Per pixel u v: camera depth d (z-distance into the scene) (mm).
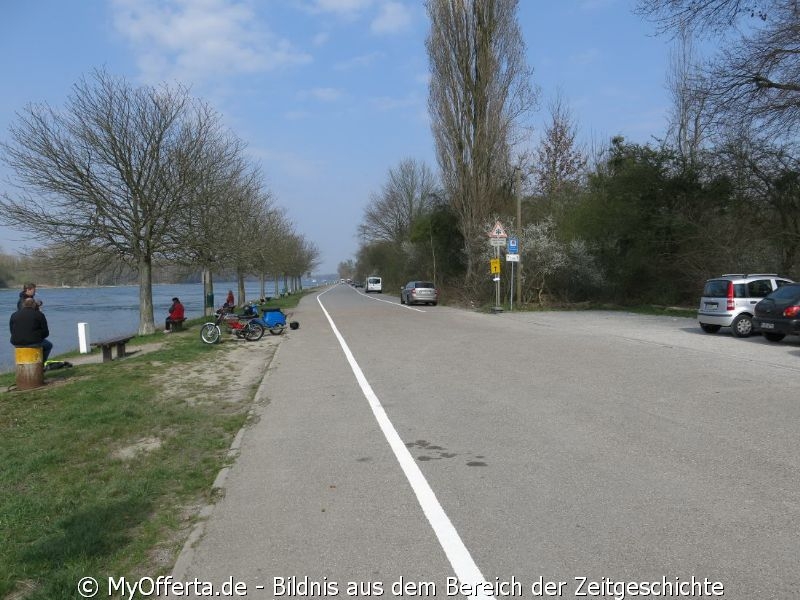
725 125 18422
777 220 21844
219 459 6059
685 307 24672
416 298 34938
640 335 15320
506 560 3605
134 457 6227
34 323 10422
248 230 29219
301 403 8469
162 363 13062
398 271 63625
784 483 4719
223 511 4555
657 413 7055
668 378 9203
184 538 4176
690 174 24625
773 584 3240
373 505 4562
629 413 7094
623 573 3402
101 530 4293
